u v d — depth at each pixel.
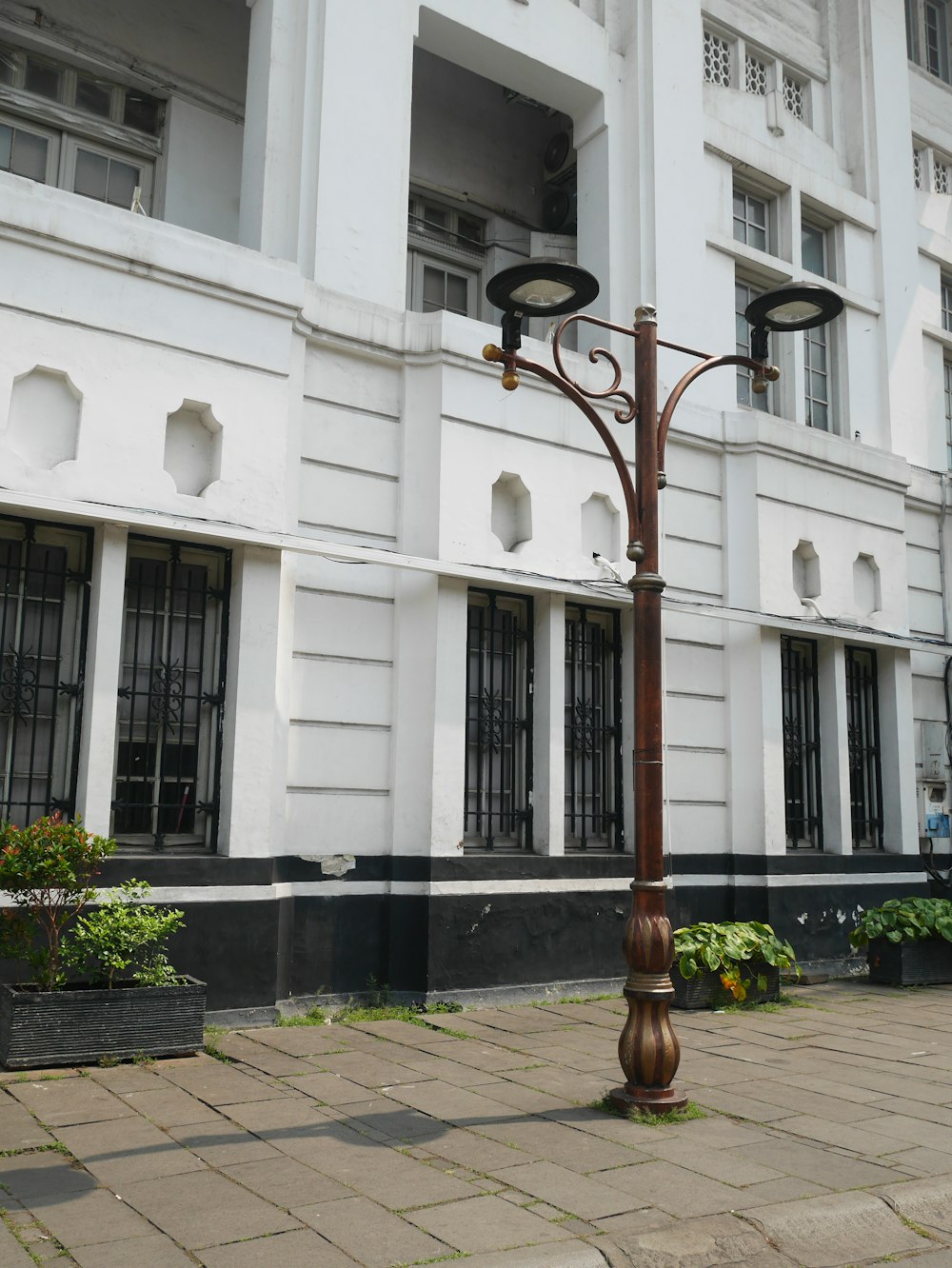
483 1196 4.40
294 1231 3.99
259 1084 6.00
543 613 9.30
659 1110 5.55
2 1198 4.25
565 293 5.87
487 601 9.16
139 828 7.47
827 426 12.61
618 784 9.77
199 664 7.80
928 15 15.53
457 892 8.34
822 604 11.14
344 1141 5.06
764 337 6.67
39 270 7.08
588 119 11.14
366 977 8.20
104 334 7.27
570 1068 6.55
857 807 11.68
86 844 6.32
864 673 12.02
